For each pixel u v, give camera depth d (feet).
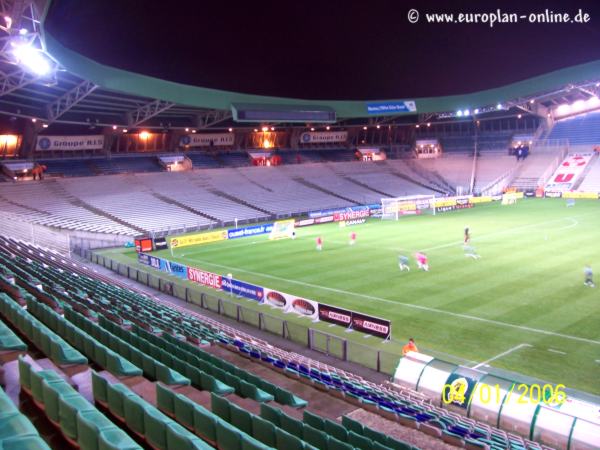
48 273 79.30
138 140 243.40
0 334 35.94
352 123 294.66
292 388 52.47
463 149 326.03
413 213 236.43
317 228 203.51
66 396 26.27
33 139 198.59
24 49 109.40
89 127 218.79
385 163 312.29
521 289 100.63
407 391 55.26
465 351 72.13
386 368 67.46
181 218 206.28
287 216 234.99
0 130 190.49
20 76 132.46
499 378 52.08
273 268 131.23
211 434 27.86
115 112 204.95
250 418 30.58
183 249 165.27
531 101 272.10
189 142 260.01
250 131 278.26
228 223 214.48
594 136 286.25
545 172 287.89
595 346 71.77
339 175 286.87
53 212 181.57
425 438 41.47
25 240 138.72
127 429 27.63
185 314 83.76
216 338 67.97
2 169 195.31
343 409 47.65
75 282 79.46
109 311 63.36
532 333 77.61
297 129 294.66
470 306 91.86
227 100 128.47
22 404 28.73
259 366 58.95
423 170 316.81
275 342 78.84
